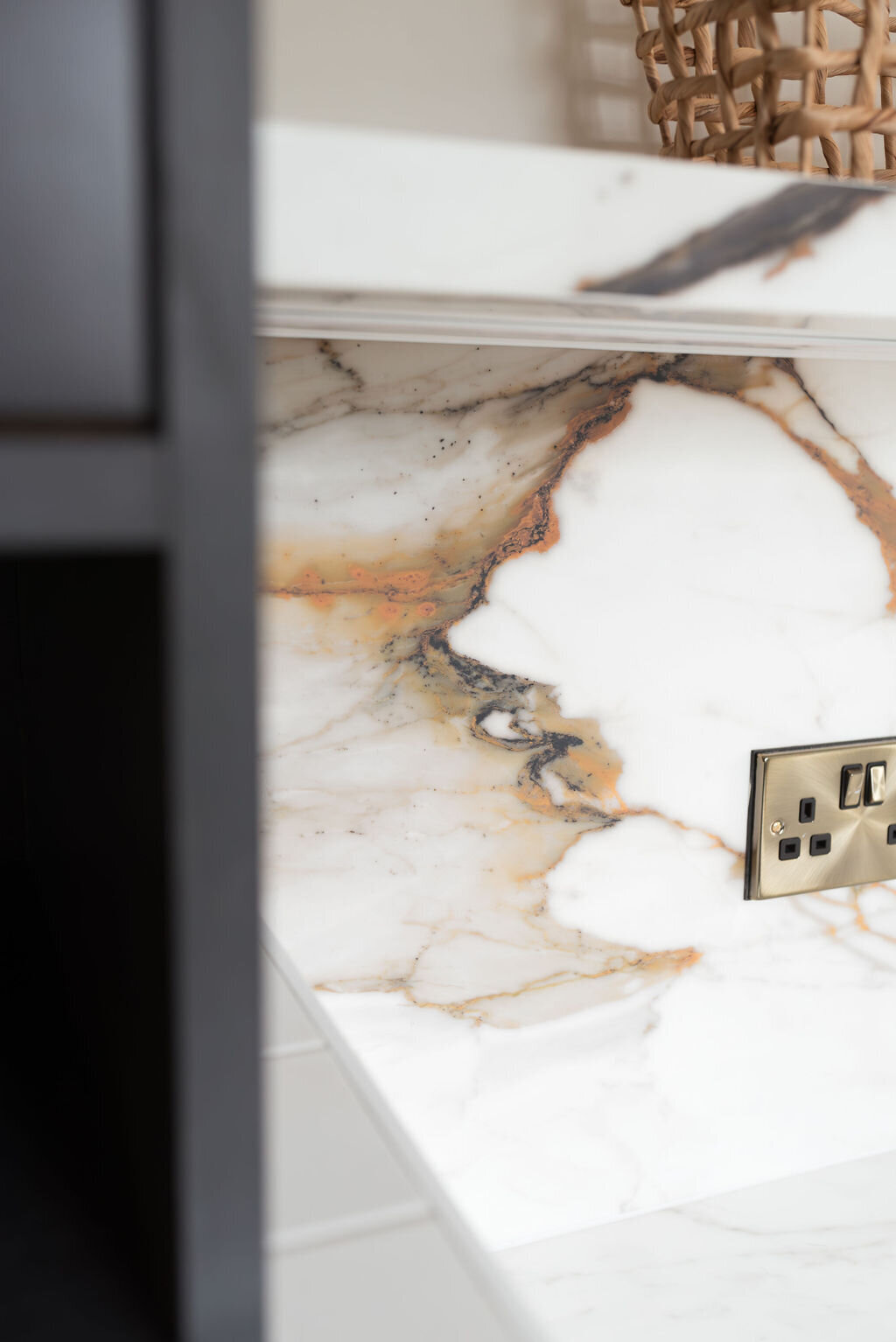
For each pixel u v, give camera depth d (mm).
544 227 675
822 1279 1007
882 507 1059
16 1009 786
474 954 1014
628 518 1005
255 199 357
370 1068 1002
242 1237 442
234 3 347
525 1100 1036
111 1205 615
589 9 960
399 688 976
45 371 360
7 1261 570
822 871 1079
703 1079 1076
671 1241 1041
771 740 1058
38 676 833
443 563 973
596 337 871
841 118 791
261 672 387
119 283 363
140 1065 528
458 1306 716
